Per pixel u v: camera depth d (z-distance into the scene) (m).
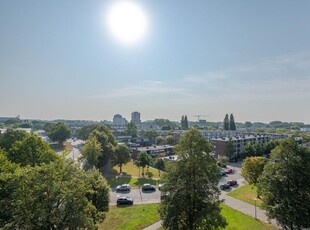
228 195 50.28
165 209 26.41
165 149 105.31
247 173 51.62
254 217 37.47
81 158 66.12
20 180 20.06
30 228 19.16
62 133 131.62
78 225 20.33
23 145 41.94
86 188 23.00
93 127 129.38
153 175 69.88
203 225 25.14
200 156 26.03
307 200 27.73
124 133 174.62
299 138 128.50
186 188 25.55
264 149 101.12
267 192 30.19
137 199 47.53
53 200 19.86
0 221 21.73
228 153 98.81
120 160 73.44
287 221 27.95
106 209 33.06
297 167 29.09
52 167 21.28
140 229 33.34
